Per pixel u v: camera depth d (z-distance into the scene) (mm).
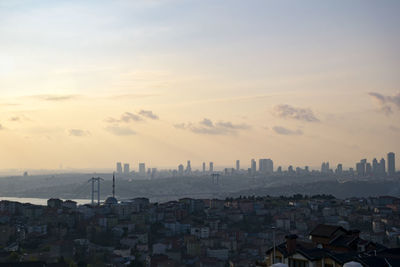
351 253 68250
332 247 77438
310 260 67250
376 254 70000
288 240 71500
